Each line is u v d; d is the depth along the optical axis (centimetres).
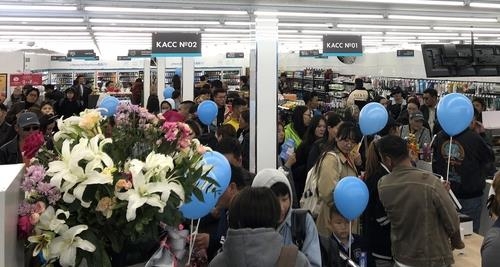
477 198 464
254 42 598
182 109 693
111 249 163
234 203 177
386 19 802
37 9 661
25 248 157
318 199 349
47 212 148
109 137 168
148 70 1891
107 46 1780
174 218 164
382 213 330
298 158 507
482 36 1244
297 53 2103
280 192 231
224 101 823
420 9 635
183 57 1105
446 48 834
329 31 1112
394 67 1464
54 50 2006
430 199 282
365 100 968
